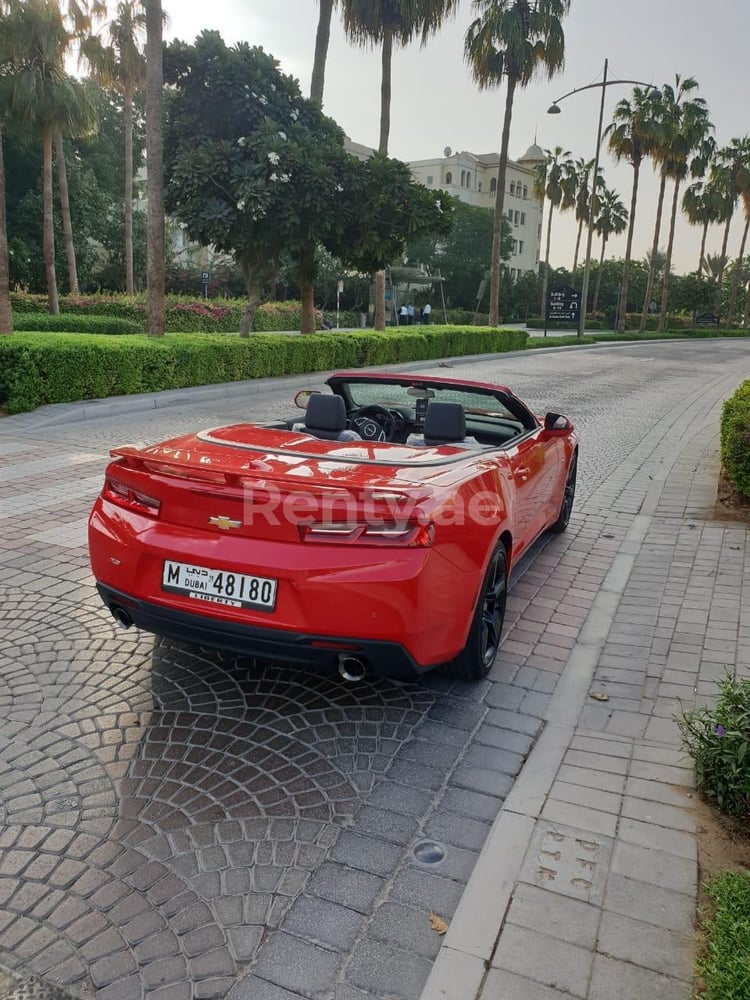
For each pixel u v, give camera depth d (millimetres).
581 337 38688
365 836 2572
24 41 23109
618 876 2340
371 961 2059
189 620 3023
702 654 4027
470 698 3549
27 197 34438
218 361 15234
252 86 16078
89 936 2117
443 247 60875
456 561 3068
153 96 15625
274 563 2855
